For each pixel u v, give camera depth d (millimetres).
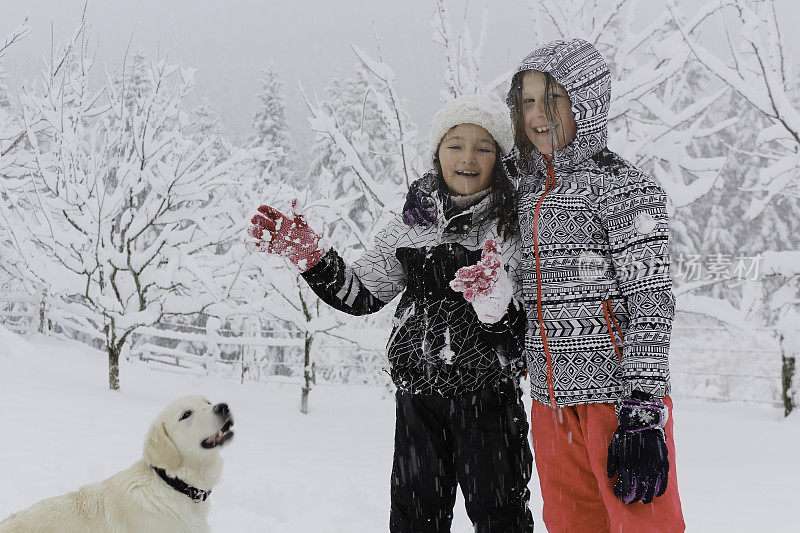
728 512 4992
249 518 4504
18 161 14445
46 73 12398
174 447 3059
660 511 2178
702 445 8039
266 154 12086
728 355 17719
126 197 11117
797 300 10250
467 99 2695
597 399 2320
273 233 2617
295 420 9664
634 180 2283
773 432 8656
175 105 11945
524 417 2705
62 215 11695
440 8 10328
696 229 28391
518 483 2635
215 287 10242
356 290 2781
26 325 15453
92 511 2998
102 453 5910
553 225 2387
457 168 2666
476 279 2395
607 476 2213
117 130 12477
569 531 2473
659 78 9422
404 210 2807
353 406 11367
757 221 29172
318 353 17172
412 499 2730
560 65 2434
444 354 2568
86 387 10203
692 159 10070
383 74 9844
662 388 2137
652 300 2172
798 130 8922
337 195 25500
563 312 2359
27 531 2908
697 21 9398
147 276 10891
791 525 4637
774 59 9641
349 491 5234
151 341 22891
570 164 2475
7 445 5852
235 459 6402
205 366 14469
